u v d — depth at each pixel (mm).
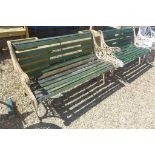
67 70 4336
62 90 3695
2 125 3545
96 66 4621
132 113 4160
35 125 3619
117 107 4266
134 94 4742
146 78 5496
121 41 5801
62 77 4070
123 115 4078
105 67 4613
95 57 4938
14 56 3557
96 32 5910
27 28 5785
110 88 4840
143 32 7316
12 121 3639
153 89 5031
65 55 4348
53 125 3662
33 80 3889
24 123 3631
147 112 4230
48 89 3664
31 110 3904
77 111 4031
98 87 4805
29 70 3820
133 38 6273
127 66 6031
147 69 6008
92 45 4918
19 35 5773
